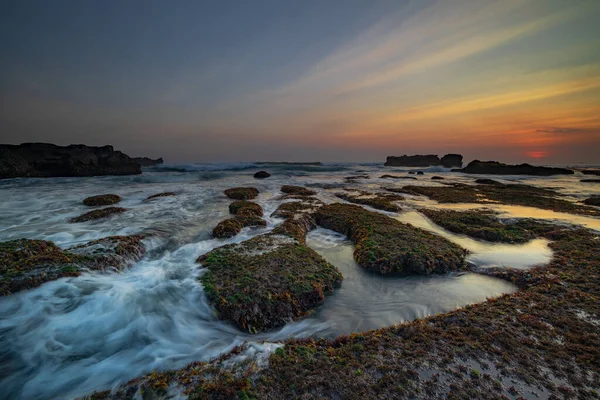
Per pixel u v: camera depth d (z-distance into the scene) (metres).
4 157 28.78
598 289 6.97
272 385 4.17
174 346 5.33
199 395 3.98
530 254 9.77
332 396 3.97
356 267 9.16
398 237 10.92
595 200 20.03
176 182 31.98
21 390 4.30
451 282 8.12
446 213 15.84
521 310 6.13
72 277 7.11
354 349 5.01
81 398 4.09
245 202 17.41
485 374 4.34
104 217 14.44
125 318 5.93
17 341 5.17
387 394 3.99
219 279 7.31
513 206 18.67
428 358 4.71
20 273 6.84
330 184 31.86
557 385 4.12
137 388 4.15
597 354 4.71
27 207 16.58
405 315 6.50
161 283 7.30
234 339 5.64
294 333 5.86
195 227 13.07
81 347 5.16
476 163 55.75
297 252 9.37
